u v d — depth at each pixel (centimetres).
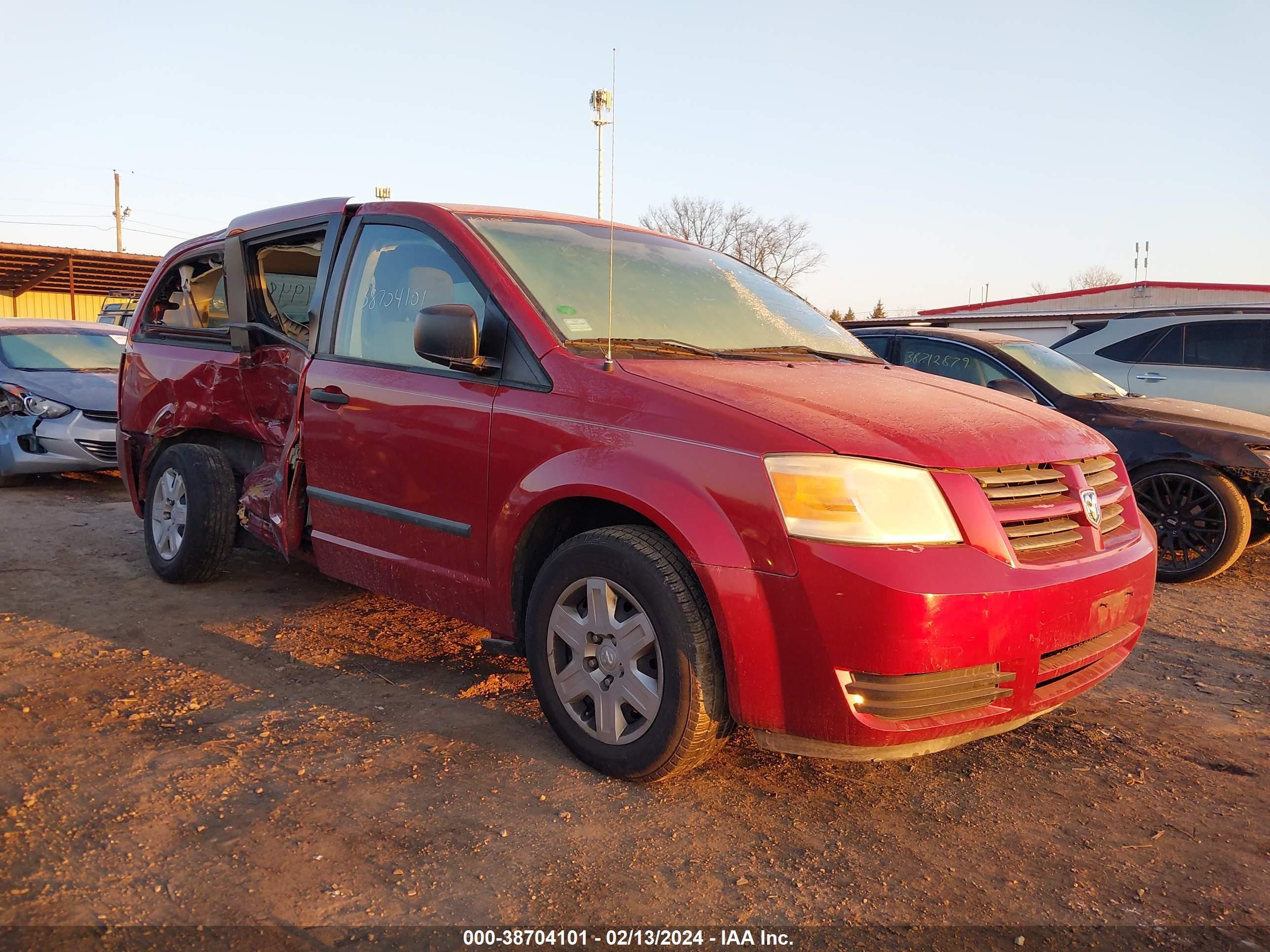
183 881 227
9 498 718
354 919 215
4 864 231
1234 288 2847
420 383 340
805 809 275
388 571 356
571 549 290
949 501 253
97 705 329
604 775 288
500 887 230
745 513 252
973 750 322
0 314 2877
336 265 390
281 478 405
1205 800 291
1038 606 254
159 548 484
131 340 519
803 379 314
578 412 290
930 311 3441
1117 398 621
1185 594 543
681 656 261
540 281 335
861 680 245
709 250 451
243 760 291
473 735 315
